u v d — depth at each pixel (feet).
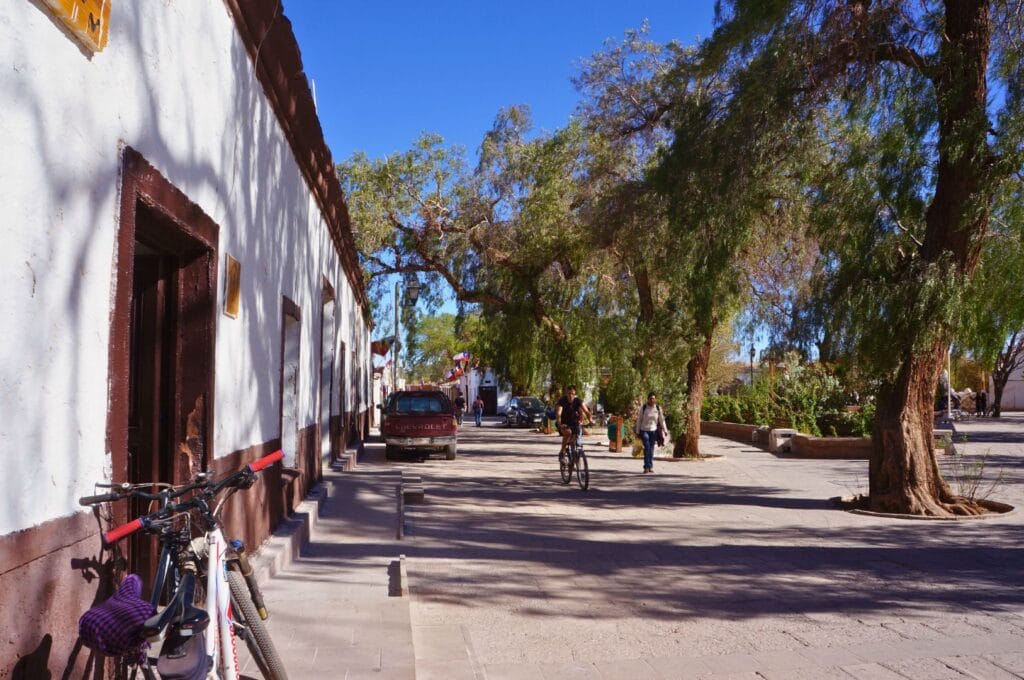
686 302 69.36
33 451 10.58
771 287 69.00
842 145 47.85
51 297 11.09
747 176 44.45
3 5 9.93
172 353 18.66
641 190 62.85
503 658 18.78
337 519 35.78
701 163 45.62
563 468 53.88
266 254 26.12
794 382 87.30
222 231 20.12
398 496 42.45
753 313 70.95
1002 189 39.19
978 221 38.96
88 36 11.85
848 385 43.47
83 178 12.01
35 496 10.62
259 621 13.38
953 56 38.24
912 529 36.47
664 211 52.54
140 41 14.33
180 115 16.65
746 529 36.55
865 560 29.50
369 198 86.12
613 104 67.46
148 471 18.37
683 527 37.04
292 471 33.24
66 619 11.34
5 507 9.90
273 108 27.12
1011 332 47.73
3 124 9.96
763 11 40.86
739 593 24.62
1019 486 51.52
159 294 18.66
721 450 87.25
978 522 38.37
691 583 25.89
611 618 21.99
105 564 12.69
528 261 84.38
